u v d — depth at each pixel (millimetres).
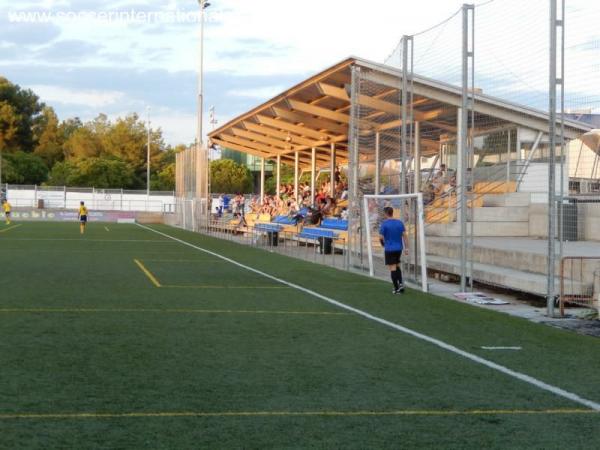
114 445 4848
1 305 11242
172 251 24828
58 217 60281
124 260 20500
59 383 6484
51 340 8508
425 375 7094
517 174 22766
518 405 6062
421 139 26375
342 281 16078
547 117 21781
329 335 9234
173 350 8078
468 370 7355
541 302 13133
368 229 17594
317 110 27531
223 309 11344
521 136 22625
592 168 20719
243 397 6145
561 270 11430
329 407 5887
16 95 97312
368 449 4859
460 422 5531
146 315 10570
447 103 21312
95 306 11359
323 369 7273
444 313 11445
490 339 9195
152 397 6082
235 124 37375
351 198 19156
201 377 6828
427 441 5055
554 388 6664
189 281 15320
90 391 6234
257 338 8922
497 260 15742
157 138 102875
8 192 65312
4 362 7277
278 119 33500
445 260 17078
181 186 49219
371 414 5703
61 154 102250
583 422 5594
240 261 21172
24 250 23781
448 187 22578
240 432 5180
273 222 32062
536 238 20828
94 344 8328
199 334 9117
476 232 21406
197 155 42000
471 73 14148
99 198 67562
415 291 14406
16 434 5039
